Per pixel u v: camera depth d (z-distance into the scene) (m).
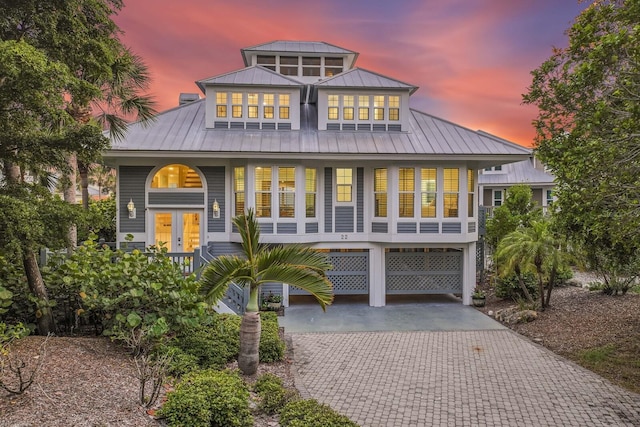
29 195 6.04
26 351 5.27
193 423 3.89
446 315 11.34
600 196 5.62
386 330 9.77
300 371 6.93
